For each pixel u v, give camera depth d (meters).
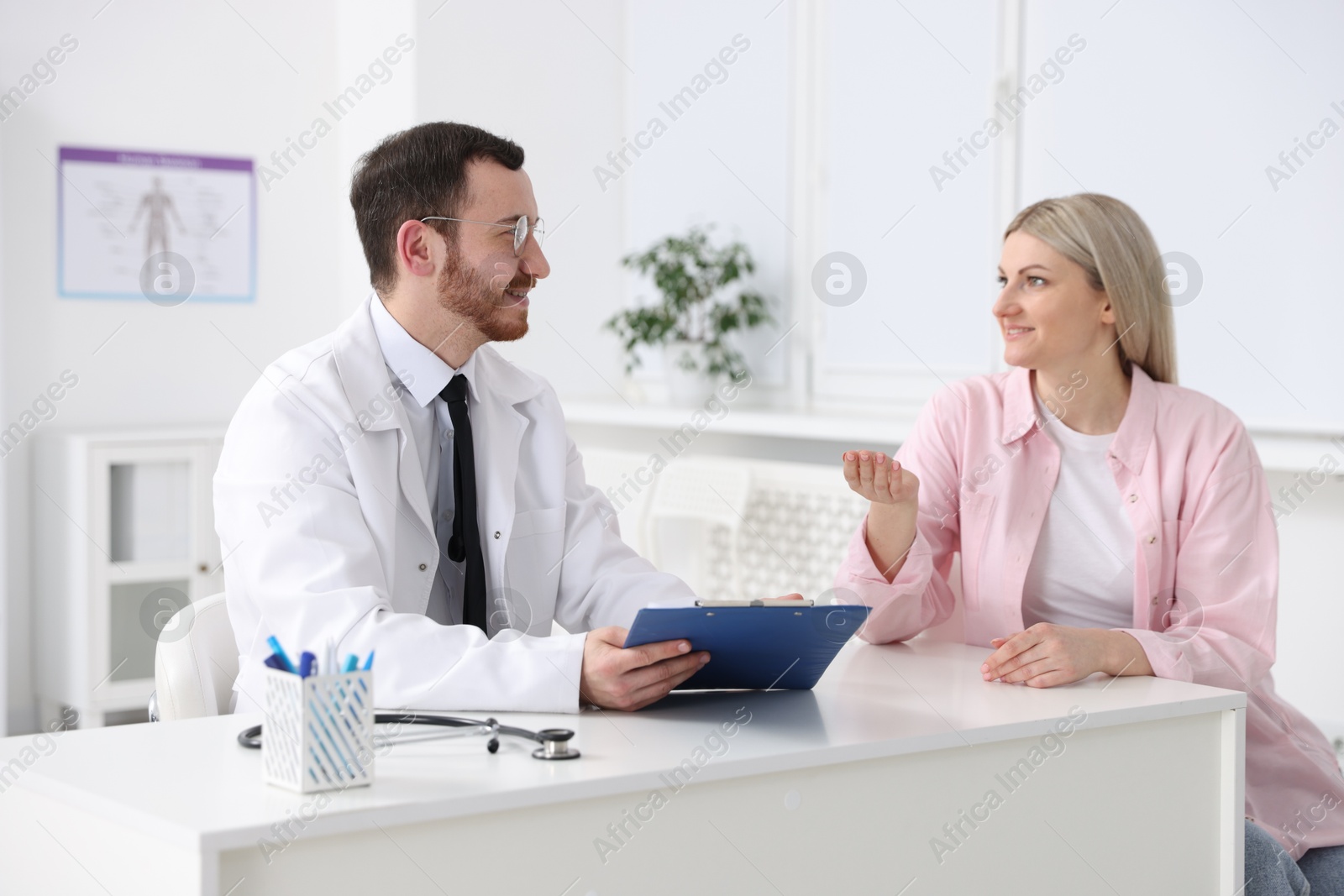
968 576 1.87
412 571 1.57
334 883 0.94
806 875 1.15
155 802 0.95
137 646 3.81
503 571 1.65
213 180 4.27
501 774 1.04
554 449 1.76
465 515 1.63
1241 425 1.80
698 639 1.25
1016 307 1.81
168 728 1.20
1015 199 3.42
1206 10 2.95
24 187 3.94
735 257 4.15
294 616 1.34
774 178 4.11
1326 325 2.73
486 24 4.28
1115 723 1.32
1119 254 1.79
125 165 4.11
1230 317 2.92
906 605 1.72
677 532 4.14
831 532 3.58
